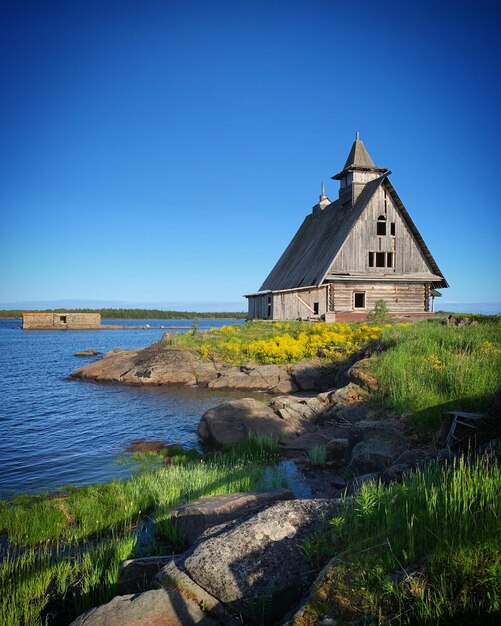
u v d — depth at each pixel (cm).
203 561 439
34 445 1289
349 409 1234
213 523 666
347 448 1045
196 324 2948
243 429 1261
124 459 1159
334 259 3212
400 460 793
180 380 2169
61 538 739
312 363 2064
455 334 1556
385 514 439
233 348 2423
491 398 971
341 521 452
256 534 457
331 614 343
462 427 881
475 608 311
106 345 5191
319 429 1238
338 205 3959
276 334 2792
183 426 1471
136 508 822
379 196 3353
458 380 1110
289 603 407
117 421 1544
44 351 4359
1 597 543
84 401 1870
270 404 1446
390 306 3300
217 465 1047
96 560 622
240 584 418
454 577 335
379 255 3400
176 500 818
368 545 403
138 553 662
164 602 418
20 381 2455
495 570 321
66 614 522
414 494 466
